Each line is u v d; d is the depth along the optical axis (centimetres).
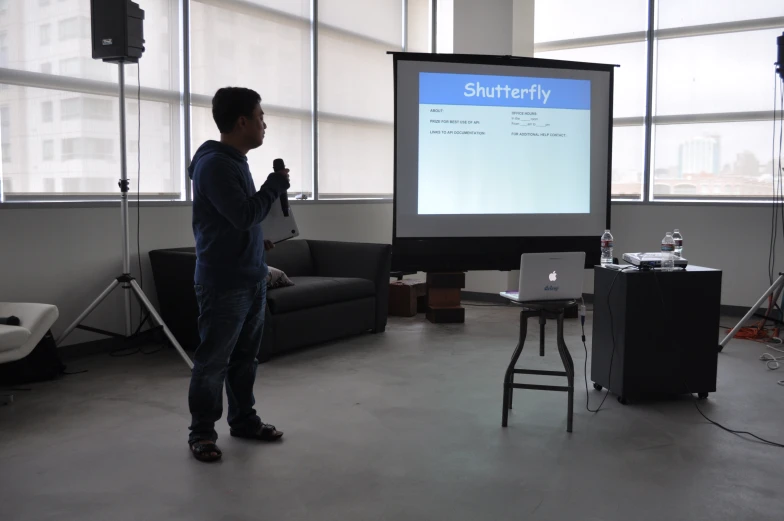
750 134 663
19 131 437
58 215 454
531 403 382
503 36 698
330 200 673
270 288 493
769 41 648
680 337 385
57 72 455
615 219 719
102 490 266
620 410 371
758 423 352
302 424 346
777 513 250
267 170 618
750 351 515
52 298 454
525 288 339
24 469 286
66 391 399
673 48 691
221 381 302
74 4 464
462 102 607
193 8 541
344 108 703
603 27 723
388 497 262
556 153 621
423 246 607
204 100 555
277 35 620
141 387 407
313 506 254
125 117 448
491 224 615
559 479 279
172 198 538
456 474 284
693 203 682
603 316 401
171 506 253
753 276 661
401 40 780
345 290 538
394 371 449
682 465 295
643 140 713
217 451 298
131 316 505
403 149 601
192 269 478
